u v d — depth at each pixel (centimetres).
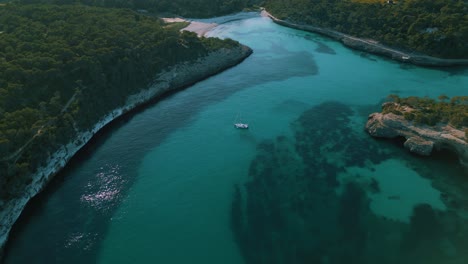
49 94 9444
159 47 13112
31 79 9250
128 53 11925
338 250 6781
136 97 11675
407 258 6631
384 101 11994
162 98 12288
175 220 7425
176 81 13062
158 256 6669
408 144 9481
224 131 10325
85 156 9212
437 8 16850
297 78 13762
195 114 11244
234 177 8588
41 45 10638
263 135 10162
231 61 15088
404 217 7500
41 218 7381
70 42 11325
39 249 6756
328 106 11675
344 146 9706
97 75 10525
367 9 17862
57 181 8362
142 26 14075
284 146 9694
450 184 8400
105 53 11125
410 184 8388
